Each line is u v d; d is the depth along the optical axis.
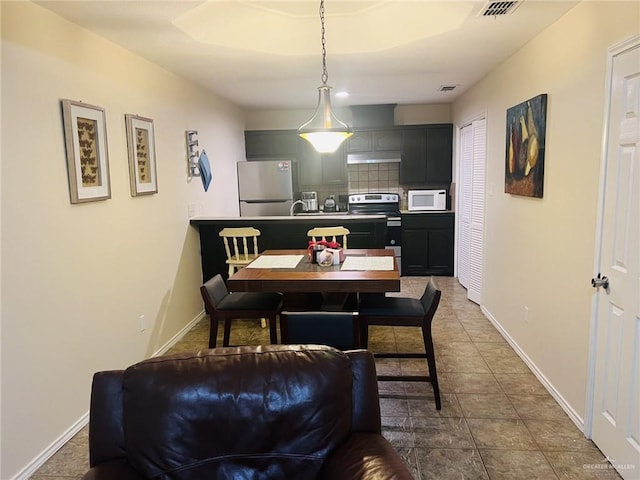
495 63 3.79
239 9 2.91
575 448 2.30
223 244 4.49
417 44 3.19
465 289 5.43
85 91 2.64
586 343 2.36
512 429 2.48
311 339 2.45
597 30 2.21
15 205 2.10
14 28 2.10
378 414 1.59
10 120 2.07
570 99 2.51
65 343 2.45
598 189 2.20
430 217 6.01
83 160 2.59
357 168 6.61
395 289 2.63
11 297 2.08
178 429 1.41
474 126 4.80
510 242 3.64
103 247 2.81
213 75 4.04
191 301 4.27
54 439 2.37
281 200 5.87
